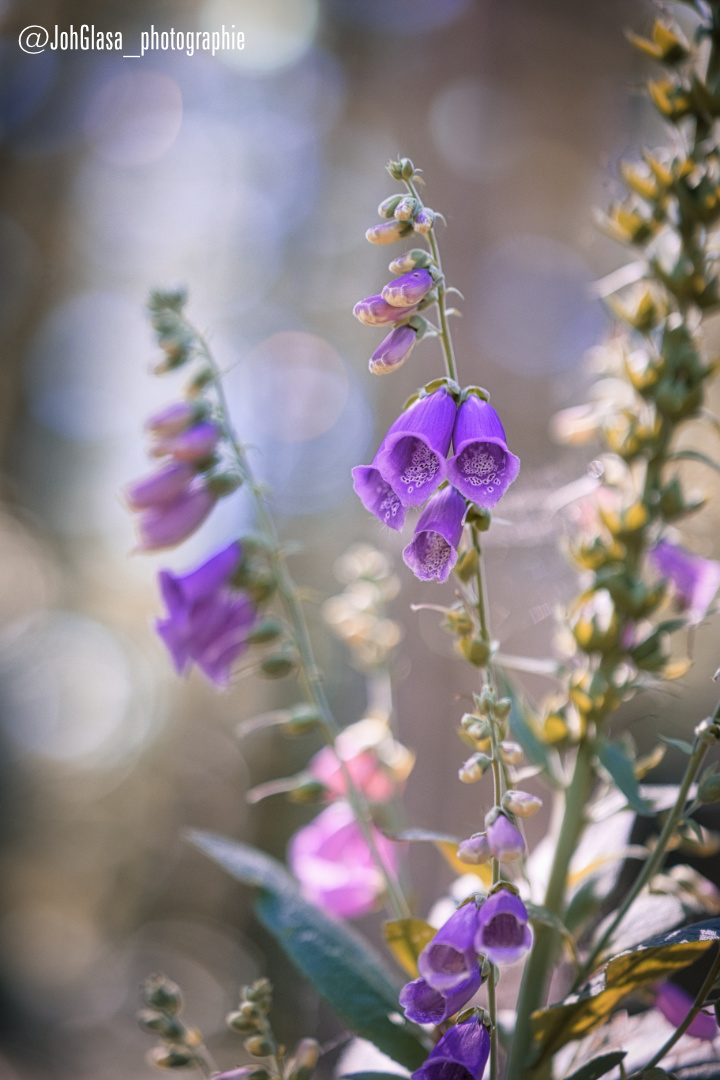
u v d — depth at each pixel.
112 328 5.79
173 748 5.62
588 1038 0.94
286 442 4.46
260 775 4.36
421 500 0.84
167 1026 0.94
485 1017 0.84
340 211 4.84
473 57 1.51
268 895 0.96
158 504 1.01
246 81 4.60
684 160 0.94
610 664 0.95
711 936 0.84
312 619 3.38
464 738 0.86
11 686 5.65
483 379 1.41
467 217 1.47
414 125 1.55
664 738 0.90
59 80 4.37
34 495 5.76
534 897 0.96
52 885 5.59
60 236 5.01
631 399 0.98
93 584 6.24
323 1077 1.33
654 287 0.97
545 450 1.35
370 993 0.93
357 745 1.06
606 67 1.49
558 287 1.44
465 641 0.86
